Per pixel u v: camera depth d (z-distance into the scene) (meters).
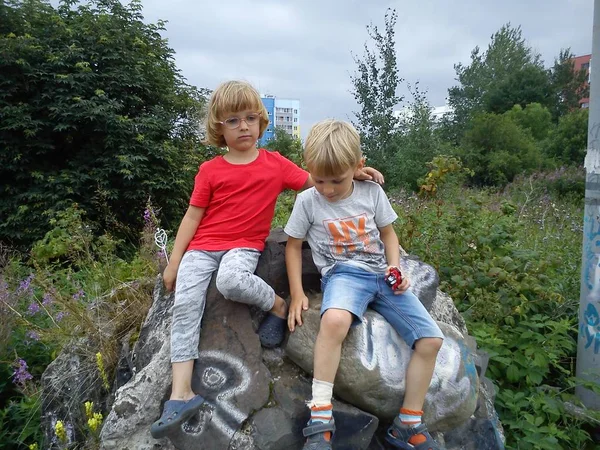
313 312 2.29
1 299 3.74
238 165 2.48
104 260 5.03
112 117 9.91
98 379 2.88
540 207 8.18
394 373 2.12
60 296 3.63
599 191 3.24
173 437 2.09
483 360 2.83
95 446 2.39
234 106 2.37
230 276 2.18
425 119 16.36
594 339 3.25
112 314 3.28
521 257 4.00
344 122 2.20
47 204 9.55
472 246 4.18
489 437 2.39
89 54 10.68
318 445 1.90
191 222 2.47
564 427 3.00
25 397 3.19
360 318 2.12
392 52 15.46
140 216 10.18
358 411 2.14
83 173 9.96
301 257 2.56
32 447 2.71
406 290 2.26
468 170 4.68
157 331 2.64
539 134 28.42
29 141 9.78
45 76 9.95
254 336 2.31
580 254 5.16
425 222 4.79
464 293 3.84
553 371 3.66
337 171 2.10
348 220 2.28
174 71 12.73
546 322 3.53
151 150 10.29
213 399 2.16
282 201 6.11
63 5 11.64
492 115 22.41
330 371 2.02
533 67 34.31
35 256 5.75
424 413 2.20
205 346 2.29
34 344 3.82
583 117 21.84
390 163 15.46
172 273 2.45
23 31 10.59
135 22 11.82
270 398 2.19
